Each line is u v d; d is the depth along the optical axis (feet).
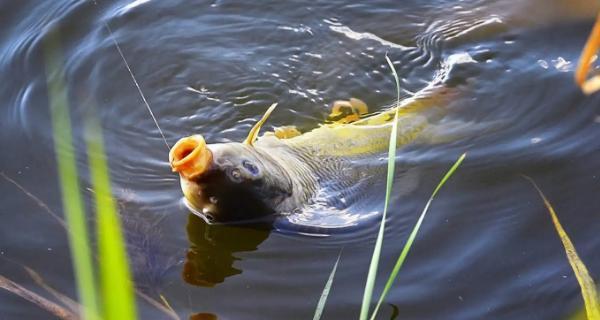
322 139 21.79
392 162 15.69
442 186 20.75
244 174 18.75
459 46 25.70
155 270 18.54
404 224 19.77
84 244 10.34
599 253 18.57
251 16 27.04
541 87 23.90
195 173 18.17
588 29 25.88
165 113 23.72
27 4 27.04
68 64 25.21
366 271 18.52
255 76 25.04
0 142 22.31
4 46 25.67
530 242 19.03
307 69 25.30
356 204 20.42
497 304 17.57
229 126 23.38
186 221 19.92
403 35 26.30
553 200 20.11
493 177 20.92
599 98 23.07
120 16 26.81
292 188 19.95
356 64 25.40
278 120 23.58
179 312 17.49
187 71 25.13
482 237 19.25
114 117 23.49
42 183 20.97
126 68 25.18
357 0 27.53
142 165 21.79
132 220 19.89
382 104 24.17
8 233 19.45
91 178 21.12
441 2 27.53
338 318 17.30
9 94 24.07
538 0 26.81
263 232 19.71
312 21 26.86
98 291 17.61
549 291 17.76
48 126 22.85
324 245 19.30
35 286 17.95
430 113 23.18
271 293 18.02
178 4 27.43
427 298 17.75
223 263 18.84
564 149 21.66
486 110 23.36
